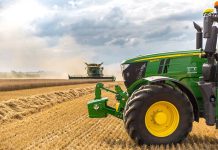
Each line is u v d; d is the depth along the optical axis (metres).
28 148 7.83
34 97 18.27
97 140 8.61
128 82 8.82
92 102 9.04
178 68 8.48
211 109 7.95
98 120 11.91
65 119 12.14
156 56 8.63
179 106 7.88
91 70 53.75
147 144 7.86
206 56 8.18
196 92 8.40
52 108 15.70
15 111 14.27
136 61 8.76
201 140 8.47
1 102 15.17
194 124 11.00
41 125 10.90
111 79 56.44
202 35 8.21
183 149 7.50
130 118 7.79
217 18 7.84
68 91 24.44
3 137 9.03
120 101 8.91
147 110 7.82
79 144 8.18
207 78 7.99
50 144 8.16
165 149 7.60
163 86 7.96
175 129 7.90
